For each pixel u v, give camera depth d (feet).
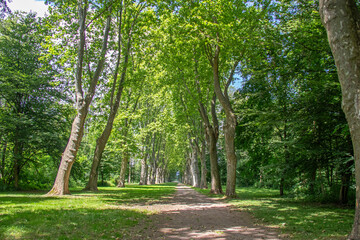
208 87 73.61
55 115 78.95
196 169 124.06
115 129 95.91
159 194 64.44
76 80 52.16
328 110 42.73
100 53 59.21
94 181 69.51
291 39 47.39
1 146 78.54
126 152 98.27
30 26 77.00
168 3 53.52
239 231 22.35
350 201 42.93
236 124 58.70
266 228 23.59
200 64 69.15
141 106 116.37
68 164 51.31
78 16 56.65
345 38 16.99
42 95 75.56
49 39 57.21
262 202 47.32
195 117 100.53
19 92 73.10
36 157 86.53
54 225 20.31
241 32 52.95
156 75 80.64
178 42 54.95
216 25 46.85
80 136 52.44
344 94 17.02
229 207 39.34
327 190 49.65
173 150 188.34
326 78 44.73
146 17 61.87
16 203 33.91
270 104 56.44
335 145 45.96
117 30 69.67
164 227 23.52
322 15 18.57
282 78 50.72
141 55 69.97
